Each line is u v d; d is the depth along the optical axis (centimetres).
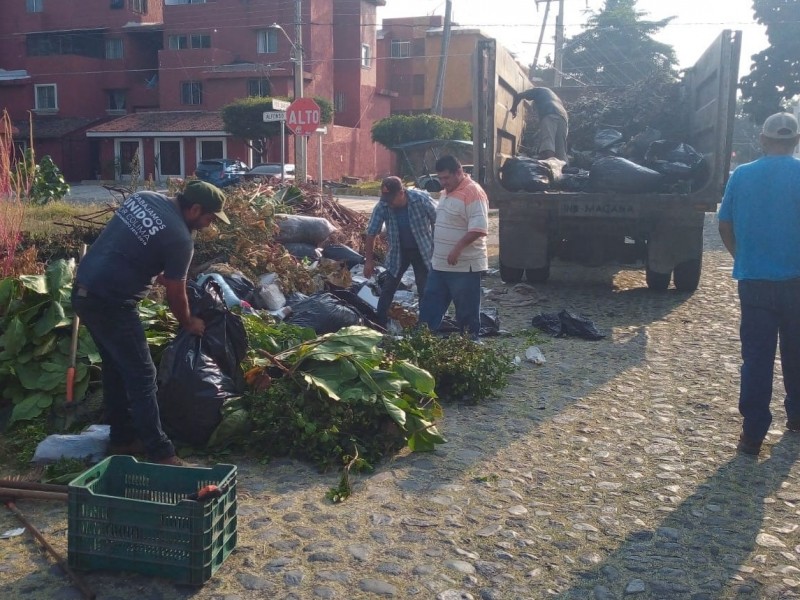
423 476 468
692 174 986
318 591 346
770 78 3884
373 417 499
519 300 995
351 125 4722
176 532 345
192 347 484
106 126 4359
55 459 466
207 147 4294
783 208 486
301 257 979
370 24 4734
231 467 374
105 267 421
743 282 499
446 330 768
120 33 4772
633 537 402
